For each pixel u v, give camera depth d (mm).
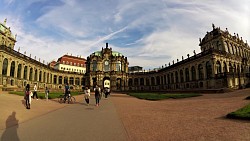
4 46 59250
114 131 9742
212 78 61125
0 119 12492
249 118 11391
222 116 13492
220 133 8898
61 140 8094
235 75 58094
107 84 110125
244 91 39469
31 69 78812
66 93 27047
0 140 8062
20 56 68250
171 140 8055
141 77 110938
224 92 43656
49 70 97438
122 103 27109
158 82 103375
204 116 13906
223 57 65438
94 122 12258
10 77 61906
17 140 8070
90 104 25516
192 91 51469
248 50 87000
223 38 73938
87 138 8422
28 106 19219
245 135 8383
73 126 10984
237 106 18109
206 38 83875
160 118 13625
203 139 8039
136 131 9734
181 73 81438
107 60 109812
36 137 8547
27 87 19078
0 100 22391
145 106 22453
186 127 10469
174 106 21578
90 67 108625
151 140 8102
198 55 69688
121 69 109812
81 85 112750
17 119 12953
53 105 22953
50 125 11258
